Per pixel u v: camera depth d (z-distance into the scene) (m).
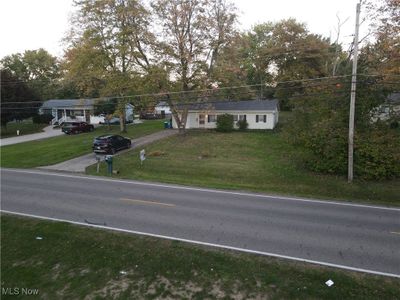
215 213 11.36
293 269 7.40
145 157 21.91
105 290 6.97
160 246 8.70
